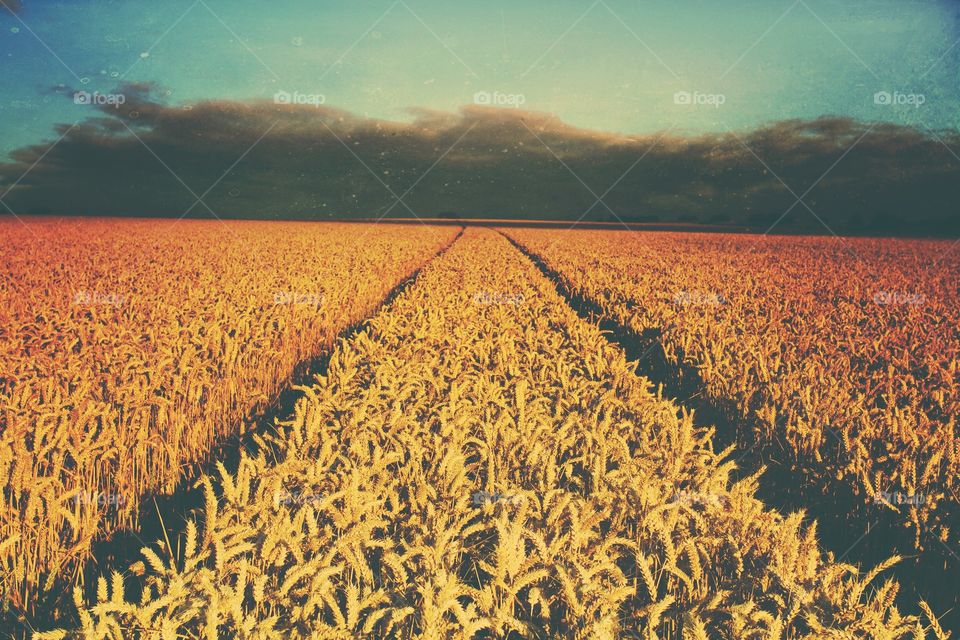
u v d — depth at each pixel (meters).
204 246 29.39
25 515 3.73
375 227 68.25
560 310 10.72
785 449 5.96
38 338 8.04
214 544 2.82
